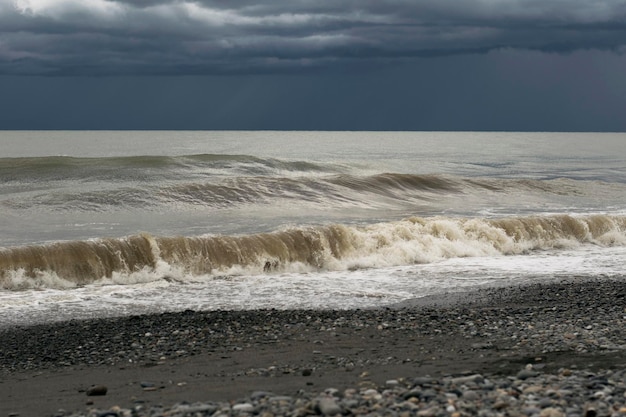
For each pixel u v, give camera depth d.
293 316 12.16
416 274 17.45
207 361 8.99
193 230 22.31
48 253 16.16
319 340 10.14
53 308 13.52
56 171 36.69
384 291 15.33
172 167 40.06
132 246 17.09
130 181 34.97
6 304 13.73
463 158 72.38
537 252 21.45
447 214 28.42
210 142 120.56
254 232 22.22
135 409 6.48
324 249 18.72
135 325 11.50
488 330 10.59
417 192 34.81
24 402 7.21
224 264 17.55
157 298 14.56
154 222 23.81
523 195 35.91
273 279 16.72
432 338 10.11
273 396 6.74
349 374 7.95
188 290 15.38
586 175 51.53
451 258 20.02
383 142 135.88
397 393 6.59
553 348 9.05
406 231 20.66
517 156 79.19
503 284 16.14
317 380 7.64
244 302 14.26
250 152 80.00
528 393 6.49
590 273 17.81
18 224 22.44
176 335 10.72
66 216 24.30
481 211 29.62
